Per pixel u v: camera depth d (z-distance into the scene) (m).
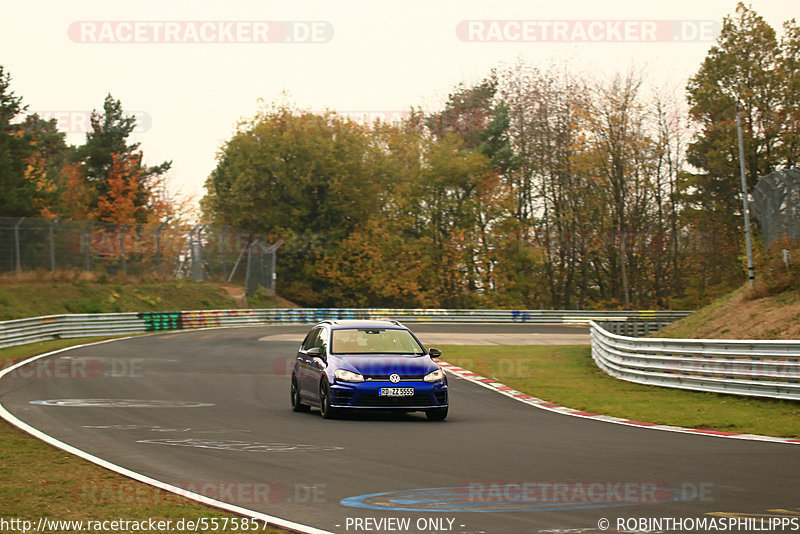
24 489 12.34
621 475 13.68
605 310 102.69
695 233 111.44
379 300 112.69
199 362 40.16
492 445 17.12
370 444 17.14
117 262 76.62
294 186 106.12
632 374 32.62
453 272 109.62
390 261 109.31
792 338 34.00
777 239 42.38
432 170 109.94
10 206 79.38
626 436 18.70
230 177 109.62
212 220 113.06
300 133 107.00
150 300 73.94
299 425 20.31
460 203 111.06
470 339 61.62
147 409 23.16
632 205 108.88
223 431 18.98
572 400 26.91
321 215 108.75
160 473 13.78
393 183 113.81
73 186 116.81
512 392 29.73
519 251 109.50
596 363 41.03
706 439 18.23
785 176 41.69
